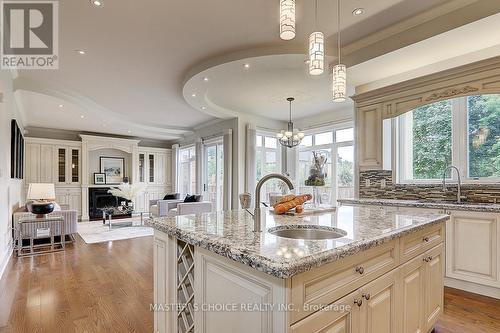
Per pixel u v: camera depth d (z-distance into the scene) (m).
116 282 3.12
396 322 1.52
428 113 3.82
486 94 3.00
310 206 2.53
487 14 2.44
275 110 6.17
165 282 1.75
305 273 1.02
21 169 6.18
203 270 1.41
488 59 2.83
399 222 1.78
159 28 2.96
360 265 1.29
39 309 2.46
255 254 1.05
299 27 2.96
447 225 2.95
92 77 4.36
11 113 4.33
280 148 7.38
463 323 2.22
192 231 1.49
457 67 3.04
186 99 5.08
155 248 1.89
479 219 2.74
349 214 2.19
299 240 1.27
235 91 4.82
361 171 4.28
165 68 4.00
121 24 2.88
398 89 3.62
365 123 4.00
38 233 4.38
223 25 2.91
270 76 4.11
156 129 8.08
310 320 1.02
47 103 5.29
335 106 5.82
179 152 9.60
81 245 4.85
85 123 7.23
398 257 1.55
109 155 9.05
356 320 1.24
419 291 1.77
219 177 7.44
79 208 8.12
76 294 2.79
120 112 6.56
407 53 3.13
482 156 3.27
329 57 3.46
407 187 3.80
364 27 2.97
